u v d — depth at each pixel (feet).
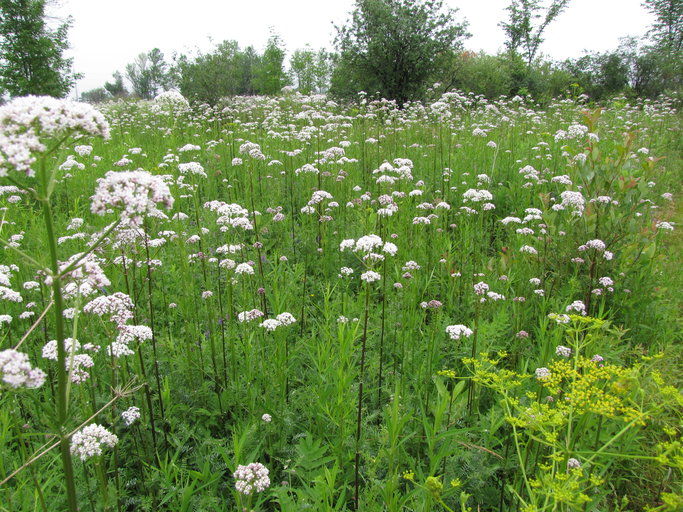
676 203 28.89
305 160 29.19
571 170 19.54
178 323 14.97
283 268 17.53
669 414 10.37
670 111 52.54
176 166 26.73
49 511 8.54
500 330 13.73
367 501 8.63
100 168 28.14
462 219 20.53
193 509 9.22
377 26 77.82
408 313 14.26
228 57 72.43
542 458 9.74
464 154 29.89
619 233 18.13
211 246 19.10
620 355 13.50
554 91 101.55
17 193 23.76
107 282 9.42
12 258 16.16
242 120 48.21
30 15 76.79
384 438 8.79
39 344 13.05
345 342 10.08
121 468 10.19
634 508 9.60
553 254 18.16
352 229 20.25
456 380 12.97
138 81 224.74
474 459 9.92
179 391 12.17
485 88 87.10
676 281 17.75
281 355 11.41
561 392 10.73
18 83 76.84
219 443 10.25
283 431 10.92
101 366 12.33
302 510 7.98
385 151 31.99
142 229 11.81
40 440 10.58
